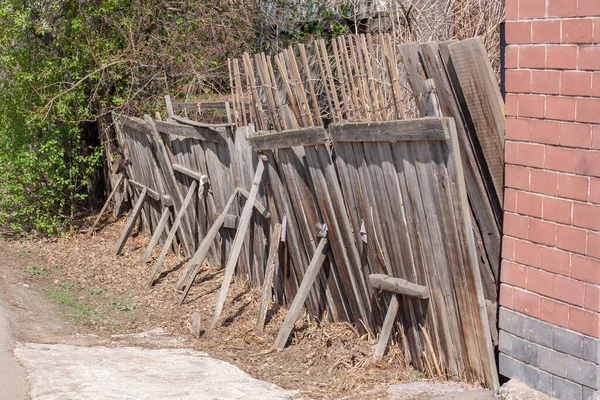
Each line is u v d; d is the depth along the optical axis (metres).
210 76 12.80
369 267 6.71
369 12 11.07
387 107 6.42
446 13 8.46
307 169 7.39
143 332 8.60
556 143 4.73
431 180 5.58
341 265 7.18
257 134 8.38
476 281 5.38
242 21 13.12
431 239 5.75
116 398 5.79
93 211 14.46
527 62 4.89
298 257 8.12
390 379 6.20
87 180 13.43
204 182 9.98
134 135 12.69
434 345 6.02
